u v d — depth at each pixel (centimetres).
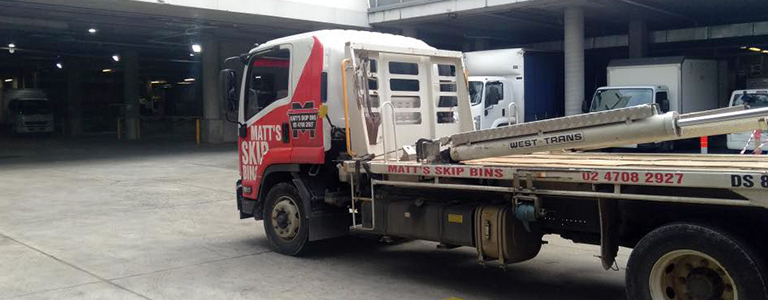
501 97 1731
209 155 2241
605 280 652
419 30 2411
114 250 794
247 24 2244
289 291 620
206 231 916
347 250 791
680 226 458
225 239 861
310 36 712
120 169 1769
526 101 1803
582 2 1802
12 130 3938
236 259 748
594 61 2623
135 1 1784
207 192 1312
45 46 3148
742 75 2361
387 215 646
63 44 3038
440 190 622
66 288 630
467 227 581
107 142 3048
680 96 1703
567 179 504
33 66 4462
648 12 2008
